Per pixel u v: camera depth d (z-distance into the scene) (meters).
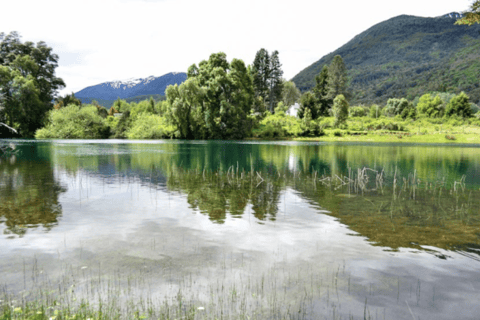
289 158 33.50
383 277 5.90
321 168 24.97
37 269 6.07
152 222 9.58
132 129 87.56
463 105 124.81
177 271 6.03
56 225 9.18
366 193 15.03
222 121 81.81
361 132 91.19
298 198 13.62
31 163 27.05
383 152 44.97
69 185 16.44
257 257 6.82
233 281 5.63
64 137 82.50
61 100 109.44
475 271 6.23
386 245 7.70
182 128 79.69
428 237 8.37
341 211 11.32
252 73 127.69
